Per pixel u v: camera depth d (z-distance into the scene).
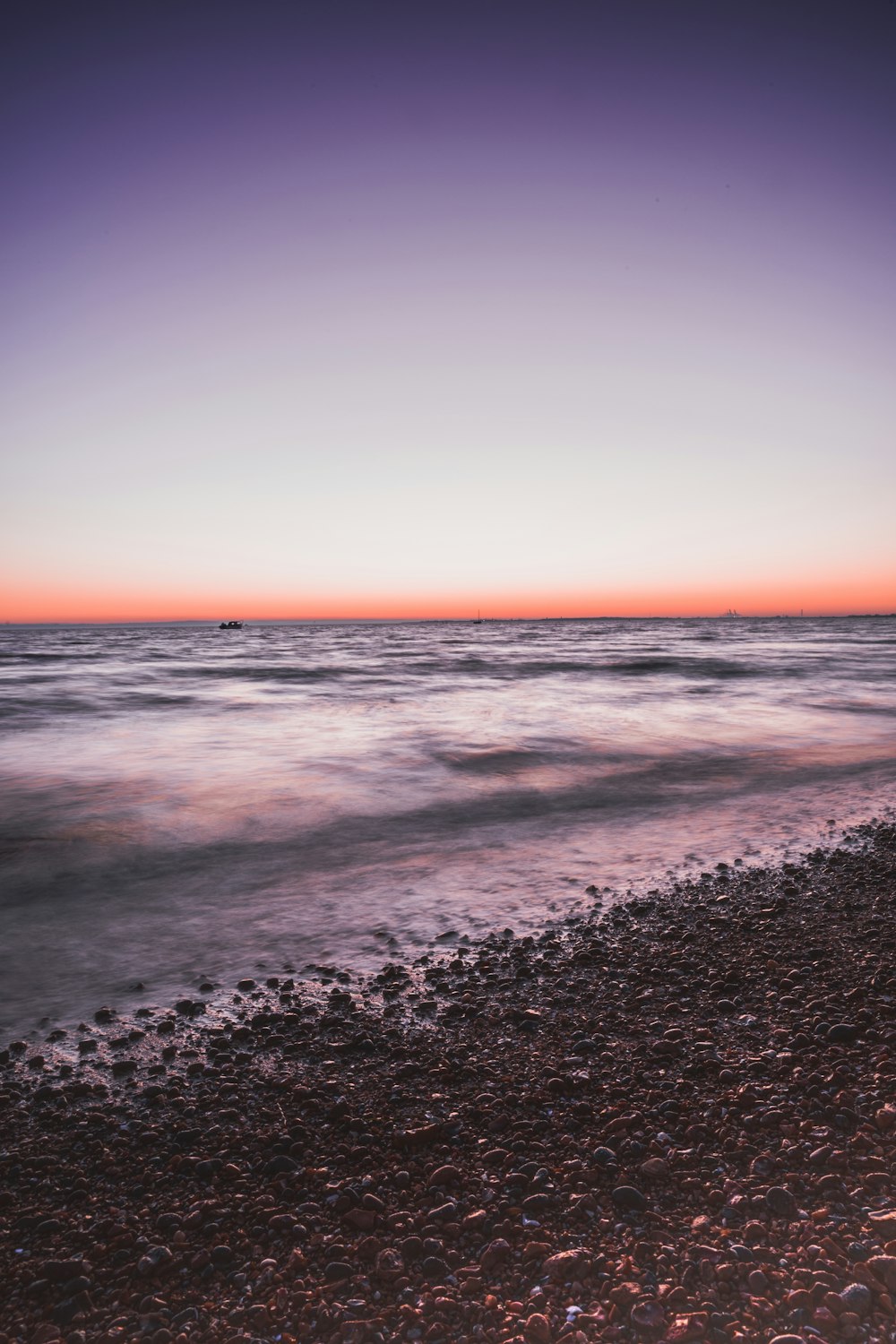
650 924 6.30
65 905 7.03
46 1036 4.63
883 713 21.05
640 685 32.38
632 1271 2.56
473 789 11.90
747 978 5.12
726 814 10.19
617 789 11.82
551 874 7.79
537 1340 2.31
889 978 4.99
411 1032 4.54
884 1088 3.64
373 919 6.59
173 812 10.60
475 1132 3.47
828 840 8.84
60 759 14.98
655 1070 3.96
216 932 6.36
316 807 10.82
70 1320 2.50
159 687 32.78
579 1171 3.12
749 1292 2.44
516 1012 4.77
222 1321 2.46
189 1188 3.17
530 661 52.28
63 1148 3.49
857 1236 2.65
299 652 71.81
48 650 78.69
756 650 65.25
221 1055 4.33
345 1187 3.11
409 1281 2.59
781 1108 3.51
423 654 66.19
